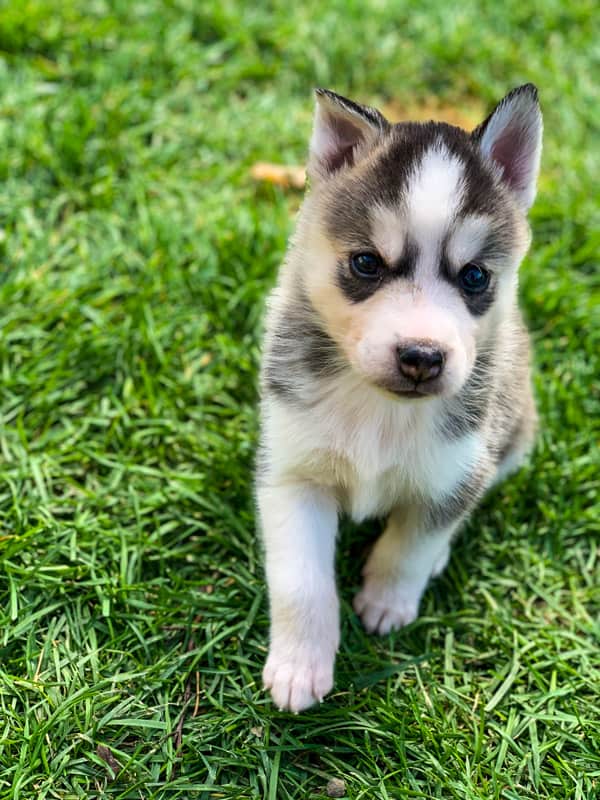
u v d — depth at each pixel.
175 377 0.71
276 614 0.54
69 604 0.57
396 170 0.51
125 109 0.88
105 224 0.80
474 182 0.51
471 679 0.58
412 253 0.49
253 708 0.54
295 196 0.87
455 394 0.51
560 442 0.71
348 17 1.02
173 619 0.57
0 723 0.52
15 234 0.78
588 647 0.60
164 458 0.67
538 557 0.65
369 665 0.58
